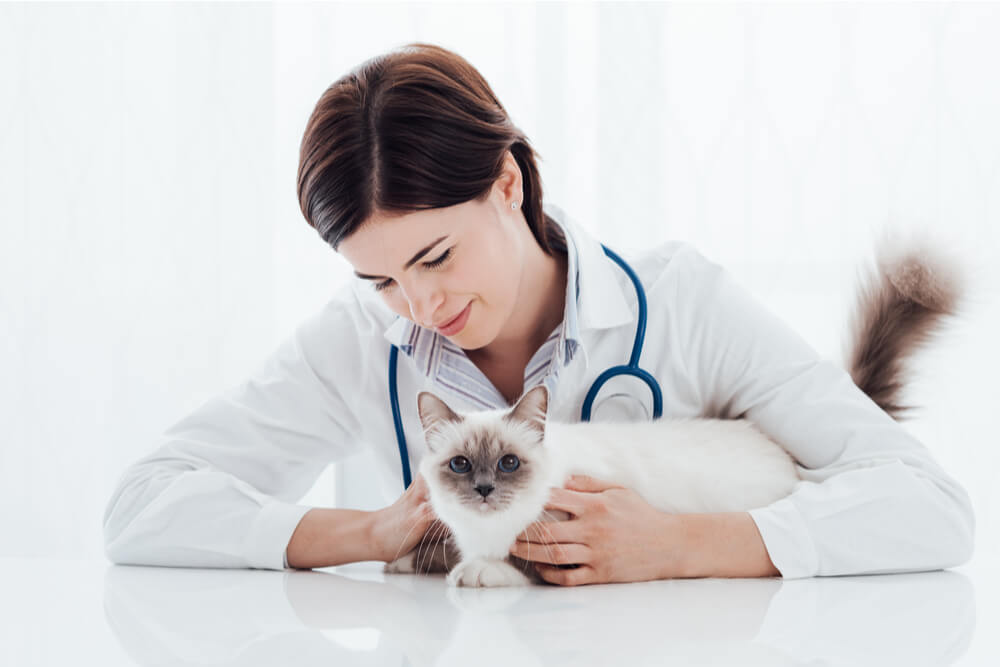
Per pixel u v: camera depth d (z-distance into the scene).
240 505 1.68
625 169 2.88
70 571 1.64
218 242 3.03
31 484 3.09
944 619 1.15
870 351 2.24
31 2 3.11
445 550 1.64
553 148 2.88
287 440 1.94
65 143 3.10
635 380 1.90
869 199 2.83
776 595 1.33
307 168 1.50
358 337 1.97
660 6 2.88
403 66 1.53
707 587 1.41
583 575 1.45
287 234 3.03
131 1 3.08
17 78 3.11
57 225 3.10
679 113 2.90
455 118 1.48
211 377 3.02
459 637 1.07
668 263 1.97
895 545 1.50
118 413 3.05
